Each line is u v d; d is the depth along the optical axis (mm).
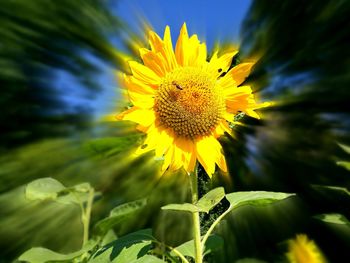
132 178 746
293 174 980
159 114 313
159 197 721
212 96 315
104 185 513
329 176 886
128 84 312
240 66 332
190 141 312
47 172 1284
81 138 1296
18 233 938
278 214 881
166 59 323
